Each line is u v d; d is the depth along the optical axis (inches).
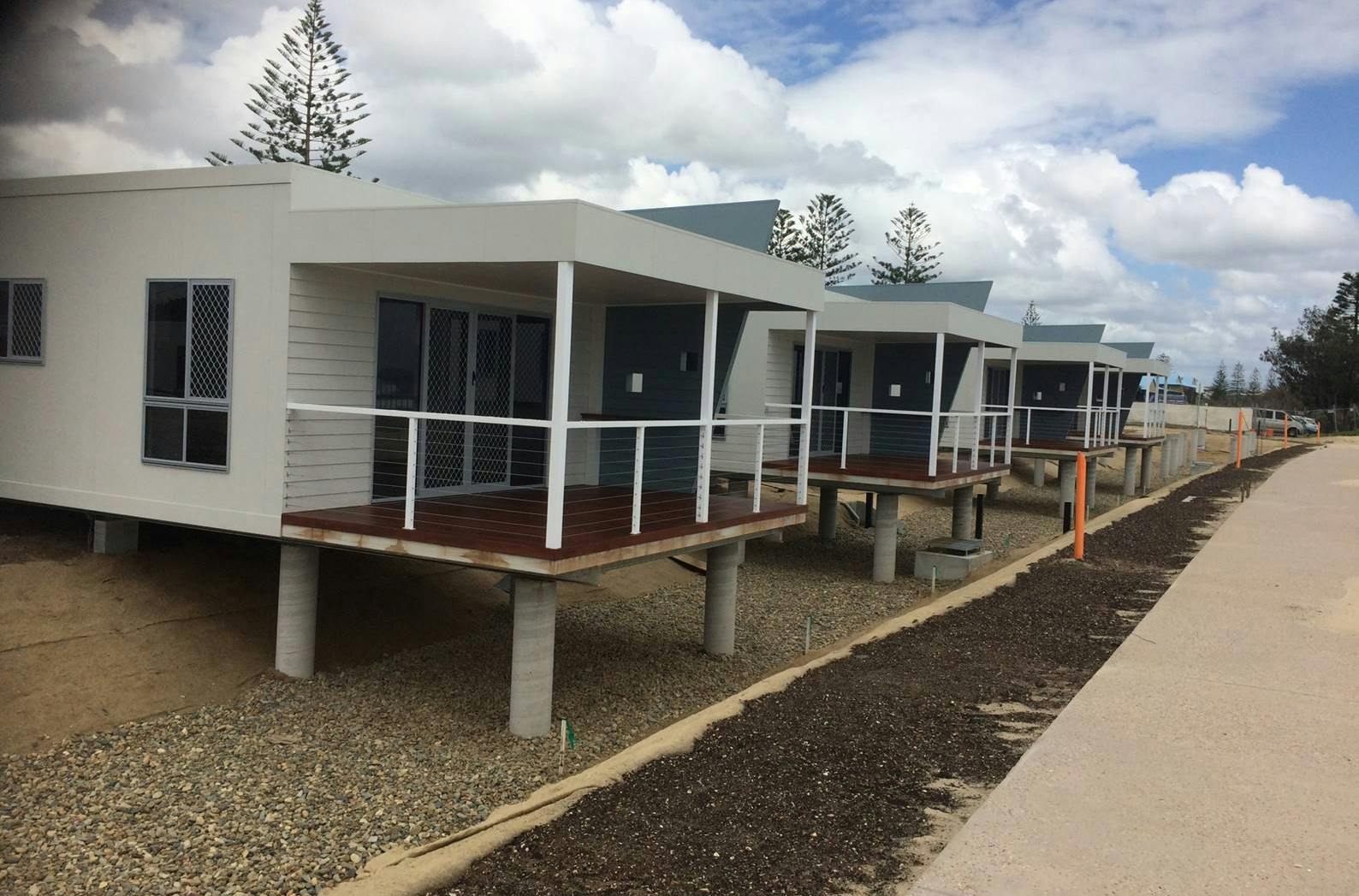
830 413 637.9
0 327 350.6
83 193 327.3
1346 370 2158.0
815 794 195.9
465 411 355.6
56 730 251.9
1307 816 179.9
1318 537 567.2
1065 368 929.5
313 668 310.8
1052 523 731.4
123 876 184.7
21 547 339.0
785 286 354.9
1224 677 274.1
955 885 154.1
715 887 157.8
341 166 1210.0
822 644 384.5
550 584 267.3
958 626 348.5
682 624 407.8
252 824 207.6
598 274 286.5
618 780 203.8
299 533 287.4
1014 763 212.5
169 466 311.3
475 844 173.2
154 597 323.9
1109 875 157.3
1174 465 1151.6
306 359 294.8
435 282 333.1
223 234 300.4
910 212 1774.1
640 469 282.7
